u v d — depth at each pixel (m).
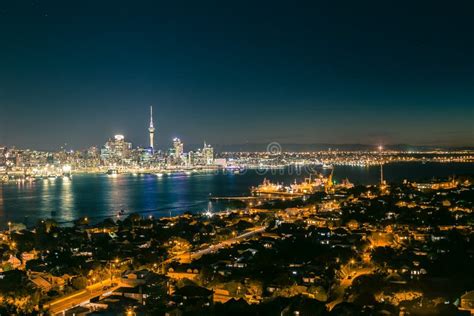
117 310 164.38
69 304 184.25
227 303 172.25
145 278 194.12
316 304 166.38
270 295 186.50
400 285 186.12
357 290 180.88
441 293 177.50
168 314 159.00
